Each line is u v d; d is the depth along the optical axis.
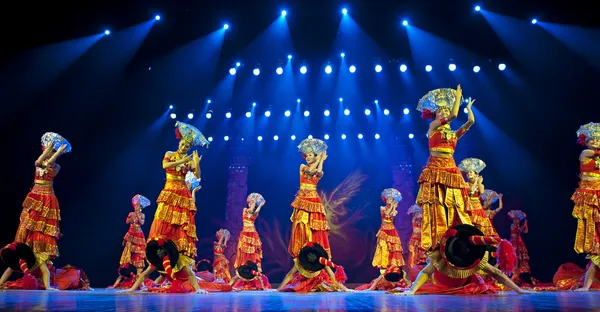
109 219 18.00
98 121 16.44
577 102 15.34
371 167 21.48
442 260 5.10
